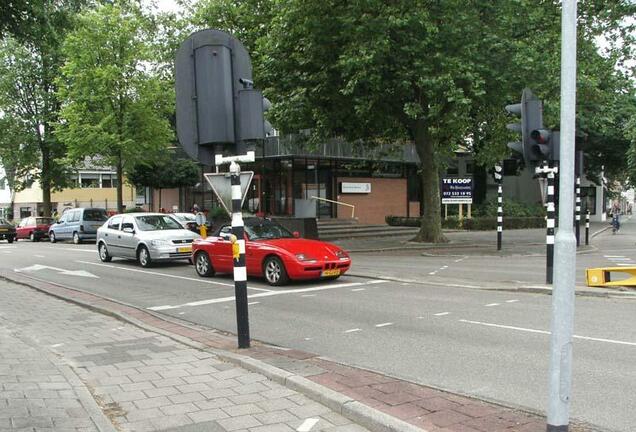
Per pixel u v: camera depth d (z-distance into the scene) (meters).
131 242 18.52
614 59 21.59
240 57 7.15
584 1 20.73
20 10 13.91
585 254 21.05
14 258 22.75
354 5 18.02
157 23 30.19
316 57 19.97
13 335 7.87
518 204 41.31
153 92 30.12
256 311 10.22
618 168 46.25
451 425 4.45
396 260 18.78
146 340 7.97
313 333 8.38
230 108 7.05
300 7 18.66
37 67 37.16
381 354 7.06
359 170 36.31
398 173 39.03
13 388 5.35
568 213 3.98
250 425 4.65
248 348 7.26
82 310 10.71
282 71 21.00
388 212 38.31
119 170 31.50
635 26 21.09
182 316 10.12
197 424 4.71
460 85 18.81
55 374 5.86
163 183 37.06
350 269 15.98
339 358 6.94
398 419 4.46
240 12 24.94
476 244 24.11
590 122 26.91
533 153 10.15
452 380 5.93
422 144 23.75
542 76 19.06
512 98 19.97
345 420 4.71
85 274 16.67
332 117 21.41
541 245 24.08
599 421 4.70
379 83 18.92
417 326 8.62
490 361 6.62
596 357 6.66
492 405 4.98
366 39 18.16
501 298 11.03
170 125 34.12
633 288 11.30
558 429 3.93
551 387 3.97
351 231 29.44
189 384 5.80
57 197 59.88
